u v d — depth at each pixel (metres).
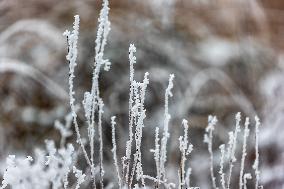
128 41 3.74
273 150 3.03
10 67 3.10
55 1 4.09
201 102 3.61
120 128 3.03
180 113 3.27
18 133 3.25
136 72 3.58
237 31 4.28
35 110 3.34
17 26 3.61
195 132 3.30
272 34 5.10
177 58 3.77
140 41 3.76
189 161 3.01
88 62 3.55
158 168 1.44
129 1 4.16
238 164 2.93
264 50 4.45
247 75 3.96
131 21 3.90
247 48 4.11
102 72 3.45
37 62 3.62
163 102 3.39
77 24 1.34
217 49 4.16
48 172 1.45
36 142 3.21
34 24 3.68
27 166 1.40
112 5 4.16
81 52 3.59
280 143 3.06
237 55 4.09
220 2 4.56
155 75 3.55
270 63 4.31
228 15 4.45
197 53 4.14
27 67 3.13
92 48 3.64
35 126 3.27
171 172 2.71
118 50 3.66
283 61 4.44
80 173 1.44
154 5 4.03
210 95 3.68
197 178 2.96
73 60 1.35
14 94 3.41
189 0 4.55
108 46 3.67
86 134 2.82
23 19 3.92
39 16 4.00
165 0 3.92
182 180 1.46
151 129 3.15
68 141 2.97
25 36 3.77
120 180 1.42
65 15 4.03
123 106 3.32
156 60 3.73
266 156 3.00
